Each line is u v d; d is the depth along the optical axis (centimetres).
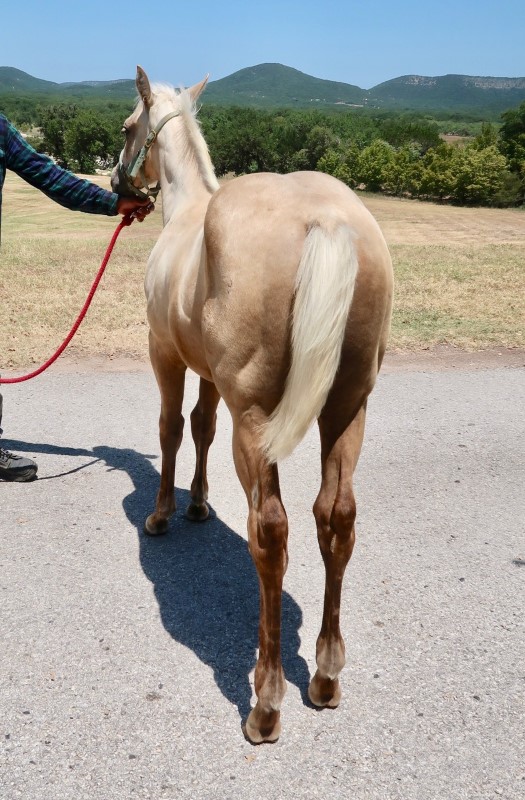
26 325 809
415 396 612
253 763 240
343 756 244
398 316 887
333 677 258
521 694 274
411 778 235
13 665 286
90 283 1092
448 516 412
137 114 389
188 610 324
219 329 235
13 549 371
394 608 326
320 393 213
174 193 357
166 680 279
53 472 465
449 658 293
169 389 359
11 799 225
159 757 242
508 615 323
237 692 274
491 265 1330
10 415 559
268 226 223
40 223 2586
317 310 207
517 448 509
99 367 676
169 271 309
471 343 771
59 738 250
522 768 239
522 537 392
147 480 457
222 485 454
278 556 233
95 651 295
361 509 420
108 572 353
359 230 225
